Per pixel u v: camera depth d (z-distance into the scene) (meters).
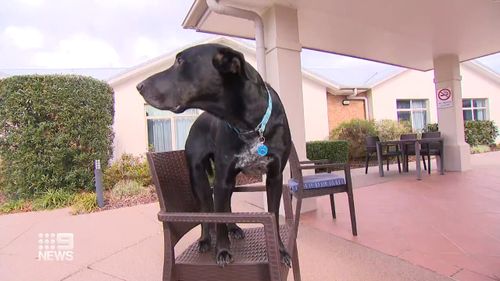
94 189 5.76
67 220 4.12
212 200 1.54
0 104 5.35
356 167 8.45
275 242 1.14
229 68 1.25
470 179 5.39
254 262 1.25
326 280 2.06
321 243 2.74
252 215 1.15
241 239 1.56
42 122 5.38
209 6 3.35
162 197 1.26
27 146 5.34
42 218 4.32
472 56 6.55
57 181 5.48
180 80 1.30
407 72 11.88
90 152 5.78
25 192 5.38
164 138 8.56
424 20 4.43
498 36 5.30
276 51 3.55
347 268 2.22
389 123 9.84
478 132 11.84
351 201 2.90
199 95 1.28
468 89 13.16
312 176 3.05
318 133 10.43
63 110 5.50
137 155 7.49
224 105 1.28
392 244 2.63
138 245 3.03
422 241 2.66
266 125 1.31
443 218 3.26
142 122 8.27
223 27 4.30
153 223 3.77
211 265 1.28
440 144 6.14
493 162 7.64
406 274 2.09
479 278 1.99
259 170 1.39
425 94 12.27
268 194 1.48
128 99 8.14
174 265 1.30
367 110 11.38
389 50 5.87
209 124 1.50
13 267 2.65
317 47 5.49
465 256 2.32
